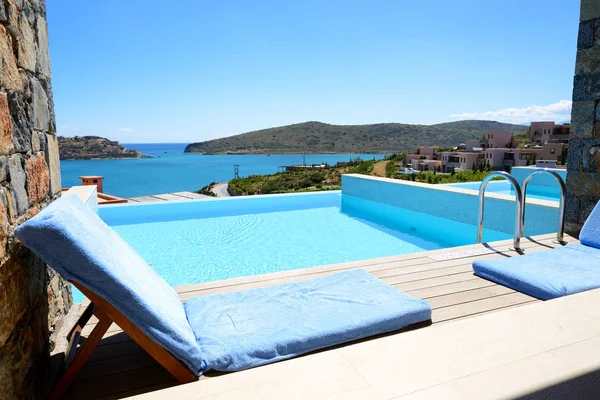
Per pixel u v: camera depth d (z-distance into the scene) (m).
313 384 0.87
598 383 0.94
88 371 1.34
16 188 1.15
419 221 6.06
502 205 4.58
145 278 1.44
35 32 1.45
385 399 0.81
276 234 5.49
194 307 1.71
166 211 6.69
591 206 3.09
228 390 0.85
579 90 3.11
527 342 1.05
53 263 1.03
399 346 1.04
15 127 1.17
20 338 1.08
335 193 8.16
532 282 2.01
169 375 1.32
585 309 1.27
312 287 1.94
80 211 1.30
